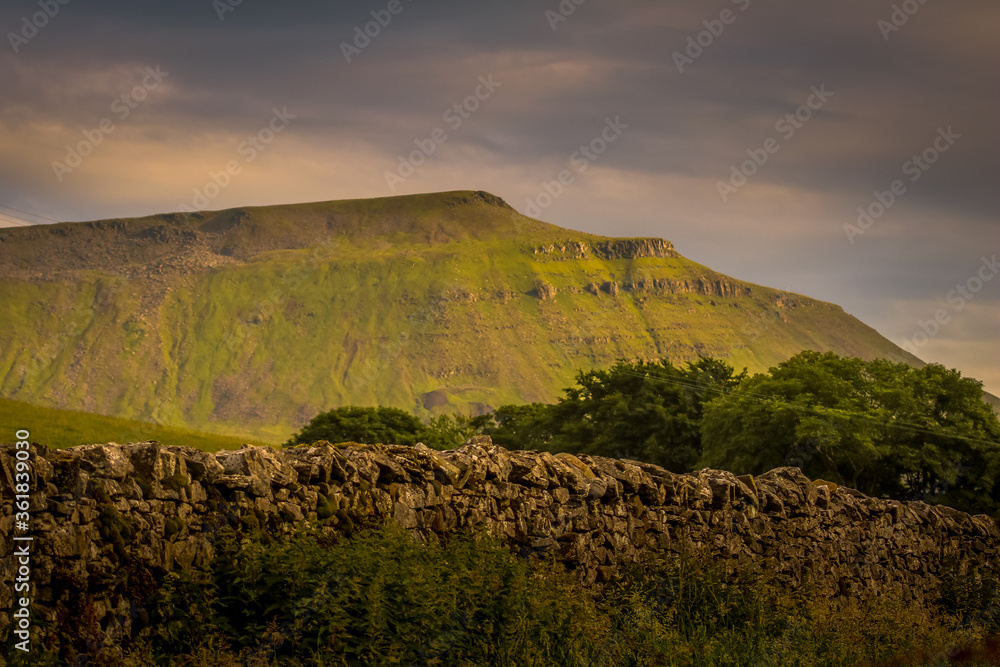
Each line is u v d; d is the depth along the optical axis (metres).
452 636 7.66
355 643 7.15
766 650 10.04
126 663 6.37
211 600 7.08
